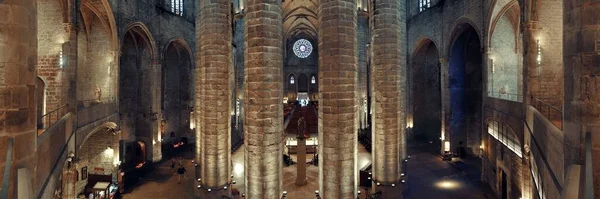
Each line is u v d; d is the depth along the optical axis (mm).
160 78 26922
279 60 11875
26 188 4074
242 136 35156
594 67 4746
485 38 20688
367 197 16469
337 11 11133
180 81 33875
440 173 23547
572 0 5086
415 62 33656
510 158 17688
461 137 27484
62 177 13875
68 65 16031
